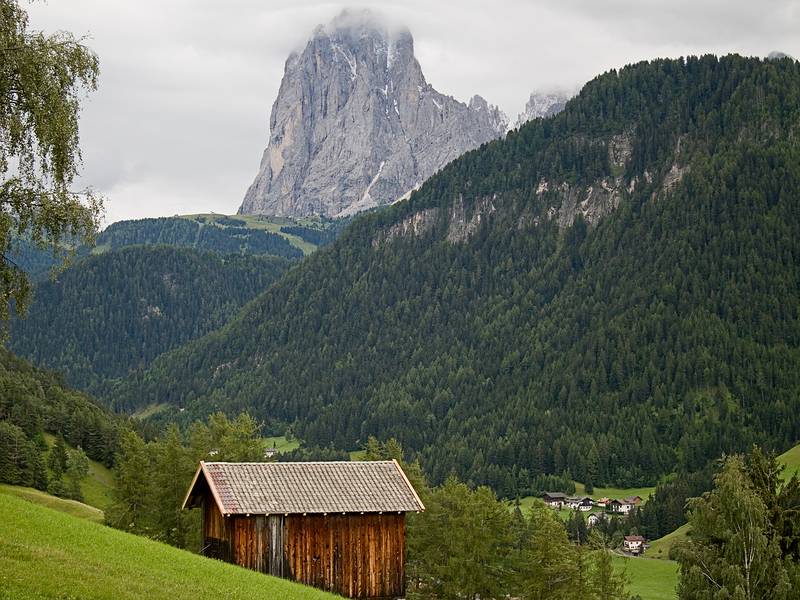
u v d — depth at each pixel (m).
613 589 93.00
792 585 67.38
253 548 61.44
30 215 43.78
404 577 64.44
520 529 116.50
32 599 34.94
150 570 46.19
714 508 72.50
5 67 42.41
